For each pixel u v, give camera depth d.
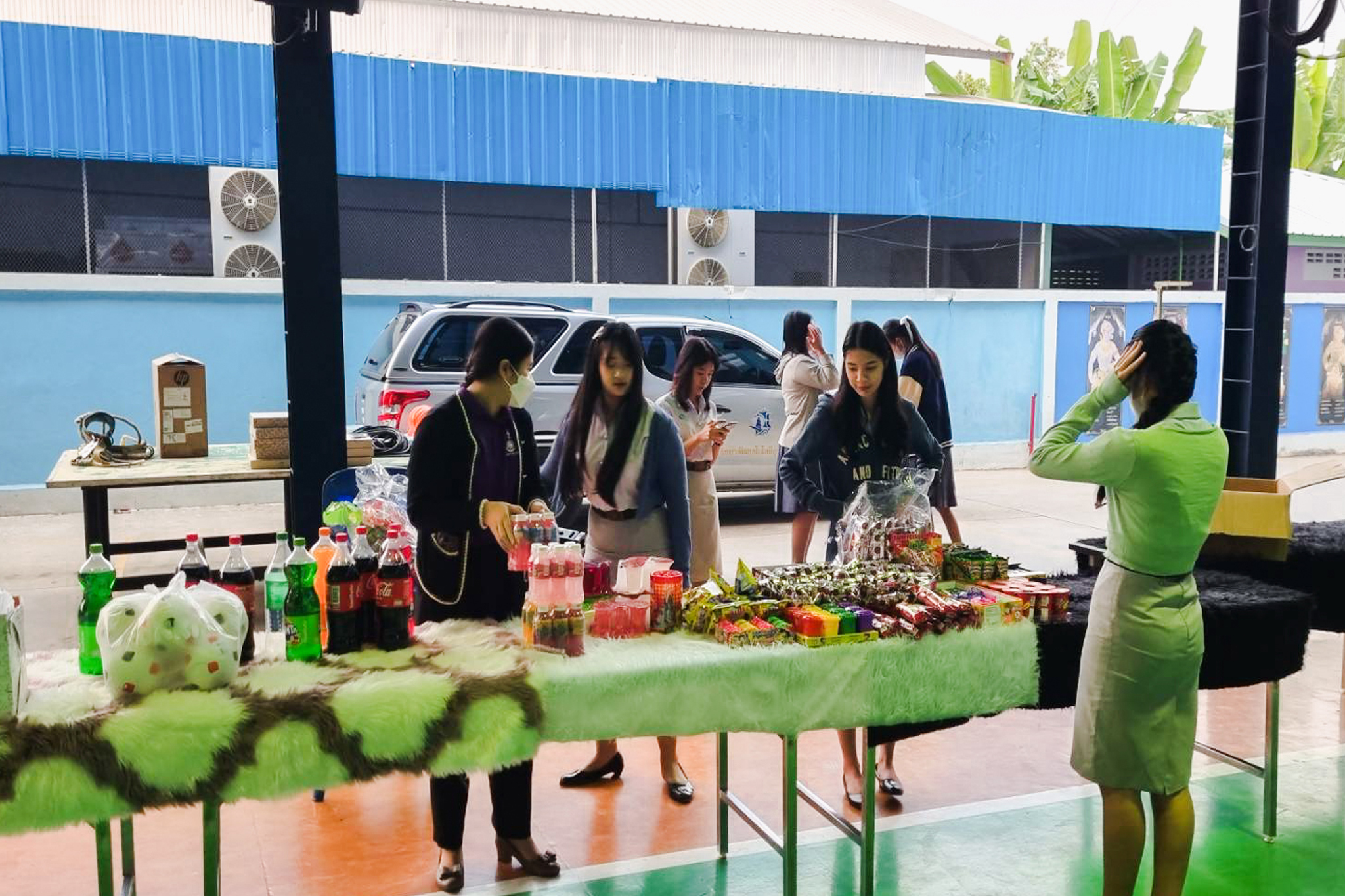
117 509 9.10
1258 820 3.70
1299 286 15.58
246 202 10.39
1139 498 2.70
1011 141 12.67
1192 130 13.53
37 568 7.37
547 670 2.60
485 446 3.04
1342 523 4.71
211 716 2.29
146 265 11.43
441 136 10.45
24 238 10.95
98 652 2.53
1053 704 3.12
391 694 2.42
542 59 14.51
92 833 3.60
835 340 12.16
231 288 9.92
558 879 3.26
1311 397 14.86
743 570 3.13
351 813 3.72
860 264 14.06
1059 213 13.05
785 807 2.91
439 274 12.61
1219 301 13.80
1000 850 3.48
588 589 3.14
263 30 12.98
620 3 15.35
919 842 3.53
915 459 3.94
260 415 5.45
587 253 13.14
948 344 12.70
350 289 10.19
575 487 3.65
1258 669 3.33
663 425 3.59
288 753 2.34
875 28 16.50
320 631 2.69
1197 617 2.77
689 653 2.76
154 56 9.40
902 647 2.90
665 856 3.41
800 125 11.74
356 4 3.67
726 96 11.43
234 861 3.37
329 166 3.79
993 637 3.01
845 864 3.38
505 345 3.04
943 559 3.48
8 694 2.24
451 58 14.18
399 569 2.72
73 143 9.27
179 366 5.74
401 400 7.56
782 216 13.52
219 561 7.52
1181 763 2.78
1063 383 13.27
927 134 12.27
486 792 3.92
